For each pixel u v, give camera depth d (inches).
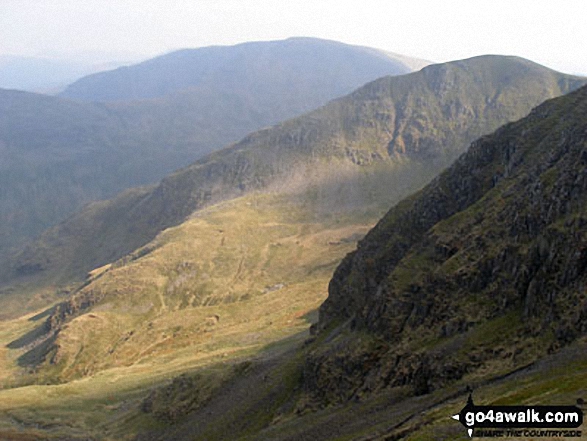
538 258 4539.9
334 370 5762.8
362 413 4557.1
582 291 3821.4
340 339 6328.7
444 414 3201.3
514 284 4650.6
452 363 4212.6
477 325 4606.3
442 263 5876.0
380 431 3779.5
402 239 7780.5
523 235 5002.5
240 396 7062.0
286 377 6722.4
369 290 7529.5
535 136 7037.4
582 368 3024.1
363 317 6304.1
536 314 4133.9
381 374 5029.5
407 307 5689.0
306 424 5049.2
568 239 4239.7
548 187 5093.5
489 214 5910.4
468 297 5036.9
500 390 3284.9
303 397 5890.8
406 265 6284.5
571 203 4621.1
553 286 4097.0
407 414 3929.6
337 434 4330.7
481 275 5073.8
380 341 5620.1
